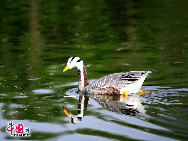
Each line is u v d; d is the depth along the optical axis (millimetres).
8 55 23766
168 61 21047
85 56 23125
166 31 29781
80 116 12922
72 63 17156
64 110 13695
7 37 29484
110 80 16219
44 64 21422
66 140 10938
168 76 17906
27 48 25750
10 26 33469
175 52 23219
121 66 20453
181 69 19109
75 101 14914
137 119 12078
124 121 12008
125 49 24641
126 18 35875
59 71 20031
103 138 10836
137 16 36562
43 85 17281
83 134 11328
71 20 35656
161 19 34562
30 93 15961
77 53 23969
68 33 30500
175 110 12805
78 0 47469
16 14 38594
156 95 15023
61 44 26797
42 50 25094
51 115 13180
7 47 26156
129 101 14516
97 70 19891
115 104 14250
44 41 27906
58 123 12367
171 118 11922
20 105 14312
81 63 16906
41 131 11742
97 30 31266
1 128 12109
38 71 19891
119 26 32500
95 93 16203
